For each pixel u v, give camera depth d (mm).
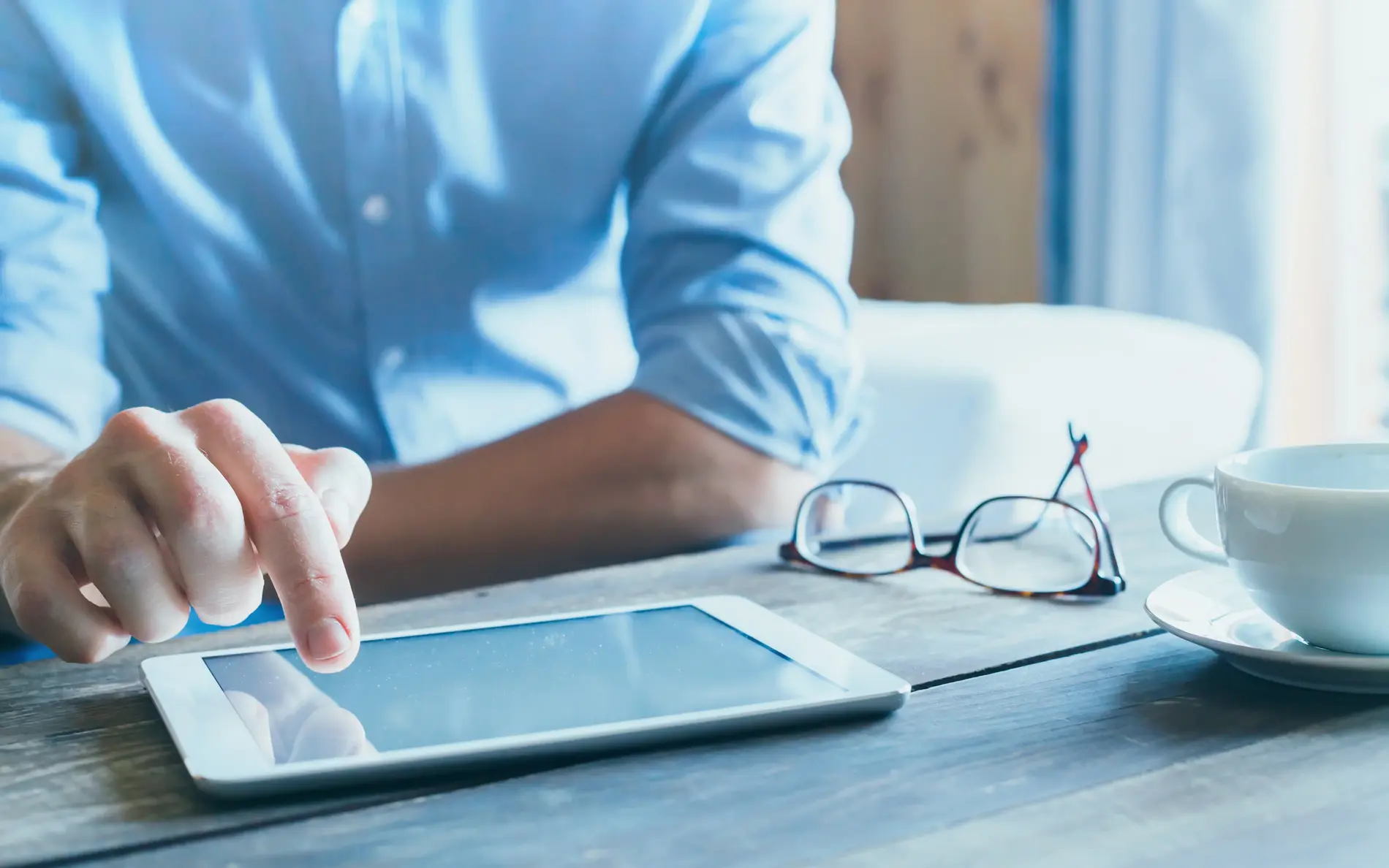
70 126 1049
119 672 528
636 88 1052
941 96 2713
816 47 1065
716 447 925
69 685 509
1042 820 363
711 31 1049
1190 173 1958
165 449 485
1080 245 2189
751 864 338
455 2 1032
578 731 410
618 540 919
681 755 416
